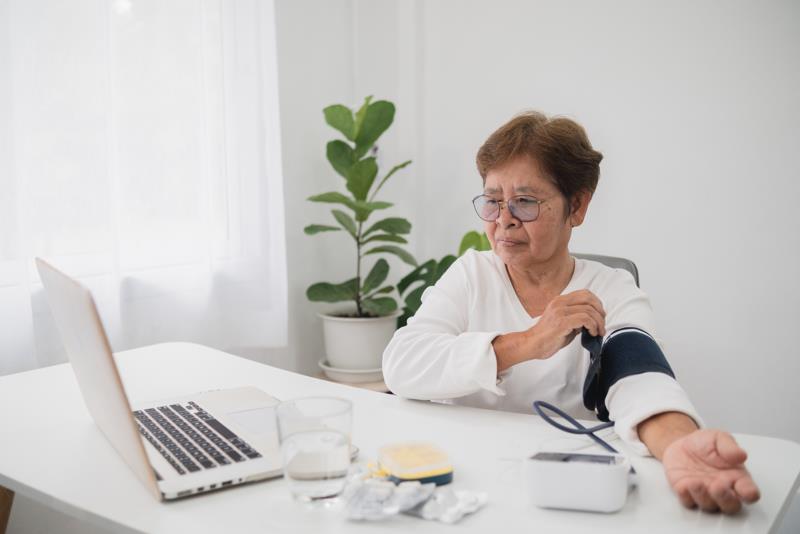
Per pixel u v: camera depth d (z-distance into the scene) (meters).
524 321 1.40
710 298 2.57
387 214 3.31
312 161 3.06
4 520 1.33
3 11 1.90
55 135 2.06
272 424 1.10
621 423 1.05
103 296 2.18
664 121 2.60
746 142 2.46
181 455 0.98
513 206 1.27
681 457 0.88
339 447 0.86
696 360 2.62
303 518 0.83
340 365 2.79
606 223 2.76
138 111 2.29
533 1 2.86
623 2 2.65
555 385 1.36
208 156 2.48
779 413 2.47
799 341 2.42
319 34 3.04
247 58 2.55
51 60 2.04
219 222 2.53
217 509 0.86
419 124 3.22
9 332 1.96
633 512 0.85
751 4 2.40
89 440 1.12
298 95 2.97
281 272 2.69
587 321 1.14
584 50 2.75
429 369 1.27
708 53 2.50
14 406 1.30
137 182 2.31
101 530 1.90
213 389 1.39
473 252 1.51
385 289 2.88
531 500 0.87
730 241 2.52
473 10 3.01
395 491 0.86
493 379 1.20
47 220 2.07
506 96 2.97
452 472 0.94
